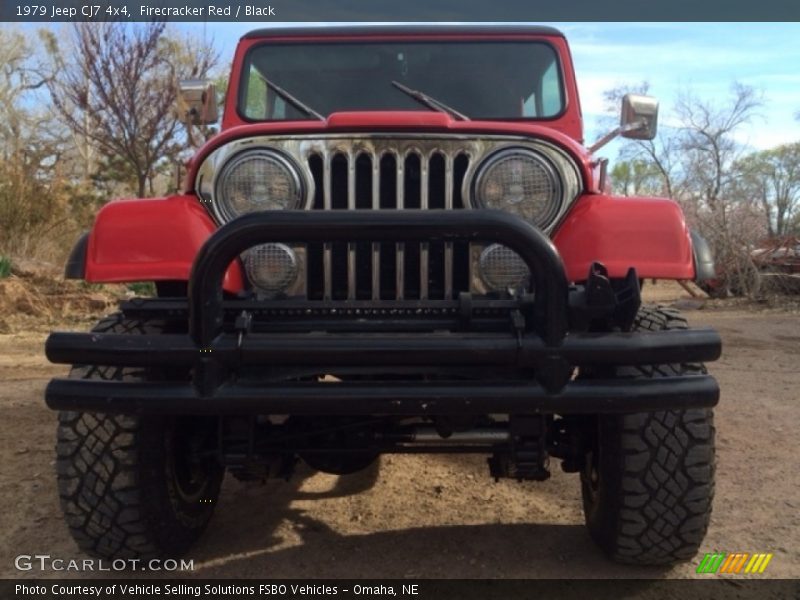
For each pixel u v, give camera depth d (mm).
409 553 3301
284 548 3365
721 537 3441
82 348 2414
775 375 7168
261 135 2859
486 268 2824
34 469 4383
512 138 2859
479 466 4496
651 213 2826
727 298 14609
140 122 15859
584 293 2441
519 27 4352
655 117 3939
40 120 24547
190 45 16516
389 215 2307
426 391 2387
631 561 3029
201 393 2393
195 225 2855
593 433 3072
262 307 2494
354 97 4281
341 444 2959
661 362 2410
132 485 2863
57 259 14875
